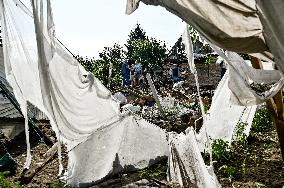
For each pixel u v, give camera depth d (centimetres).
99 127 620
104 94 591
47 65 452
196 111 1231
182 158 655
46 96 474
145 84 1880
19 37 488
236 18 321
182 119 1127
